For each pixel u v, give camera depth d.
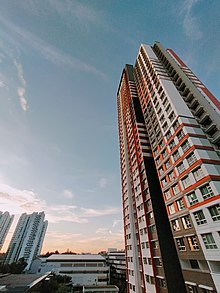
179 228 26.92
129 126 62.34
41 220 168.62
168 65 47.94
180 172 28.94
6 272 91.19
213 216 21.03
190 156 27.31
